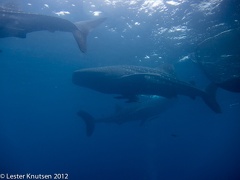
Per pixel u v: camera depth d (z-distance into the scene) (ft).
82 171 168.35
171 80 31.01
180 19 48.52
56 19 27.45
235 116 150.51
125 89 30.68
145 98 63.26
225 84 26.71
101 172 159.94
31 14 26.81
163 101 65.41
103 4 49.39
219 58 31.78
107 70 30.37
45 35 68.69
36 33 67.97
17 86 147.64
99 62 80.69
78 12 52.08
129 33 58.44
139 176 153.48
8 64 100.83
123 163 199.41
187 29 50.78
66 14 52.80
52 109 246.47
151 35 56.75
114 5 49.32
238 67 28.71
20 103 216.95
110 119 63.62
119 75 29.99
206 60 32.35
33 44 75.72
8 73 116.47
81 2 49.26
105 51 71.67
